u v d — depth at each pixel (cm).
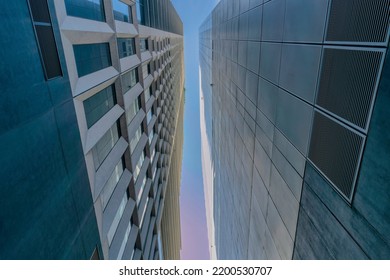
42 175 765
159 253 3619
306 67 1143
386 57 661
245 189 2592
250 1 2280
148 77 2950
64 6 1038
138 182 2248
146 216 2744
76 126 1042
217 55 5166
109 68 1556
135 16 2264
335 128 906
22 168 670
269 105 1716
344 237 849
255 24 2094
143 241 2467
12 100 646
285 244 1429
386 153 657
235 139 3166
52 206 816
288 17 1367
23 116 688
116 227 1711
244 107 2572
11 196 622
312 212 1088
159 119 3988
